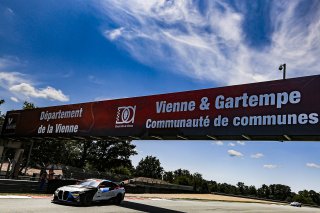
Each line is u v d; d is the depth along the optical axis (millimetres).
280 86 12086
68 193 13320
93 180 15141
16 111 23812
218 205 24891
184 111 14727
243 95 13016
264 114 12180
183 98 14992
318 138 11109
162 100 15789
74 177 30562
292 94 11680
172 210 15938
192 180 85562
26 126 22516
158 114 15703
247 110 12711
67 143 37594
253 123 12375
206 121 13812
